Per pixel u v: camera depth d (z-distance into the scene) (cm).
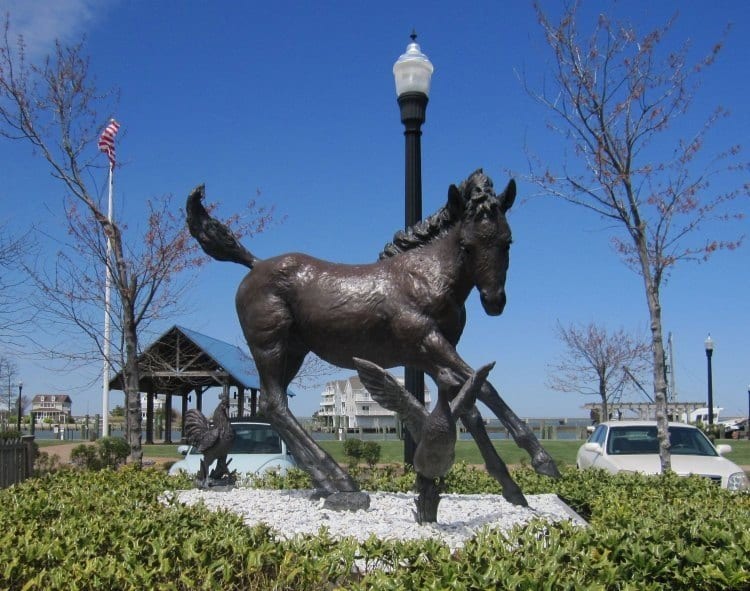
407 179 918
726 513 531
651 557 394
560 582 362
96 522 485
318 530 498
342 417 6397
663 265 1097
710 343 3148
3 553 406
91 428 4912
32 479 776
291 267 643
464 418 616
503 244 561
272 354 642
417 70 912
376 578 367
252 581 391
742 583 377
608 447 1137
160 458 2378
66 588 371
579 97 1116
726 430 4300
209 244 687
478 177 576
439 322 593
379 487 800
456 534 525
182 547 414
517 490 627
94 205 1423
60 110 1445
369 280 614
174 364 2803
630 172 1102
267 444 1152
